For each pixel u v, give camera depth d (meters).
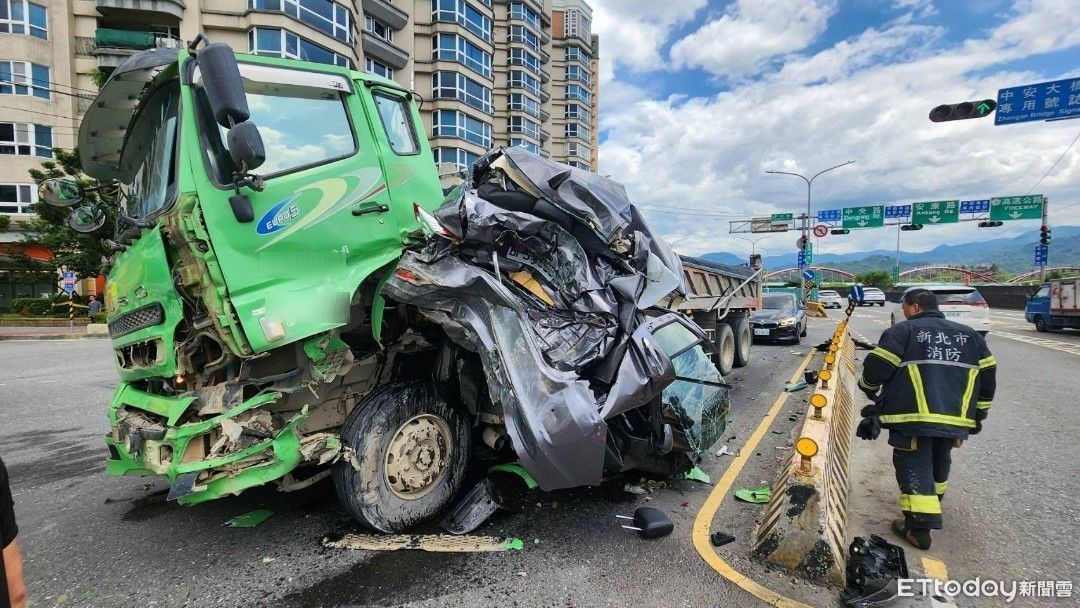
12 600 1.36
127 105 3.57
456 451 3.73
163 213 2.98
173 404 2.94
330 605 2.79
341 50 27.84
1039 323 18.39
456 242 3.48
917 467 3.44
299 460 3.03
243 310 2.88
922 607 2.77
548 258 3.74
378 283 3.63
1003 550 3.37
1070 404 7.27
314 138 3.43
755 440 5.66
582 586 2.94
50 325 23.08
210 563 3.21
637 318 3.80
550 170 3.75
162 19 25.88
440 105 38.47
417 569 3.11
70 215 4.25
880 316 29.23
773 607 2.75
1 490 1.37
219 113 2.72
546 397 3.12
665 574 3.05
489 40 42.19
